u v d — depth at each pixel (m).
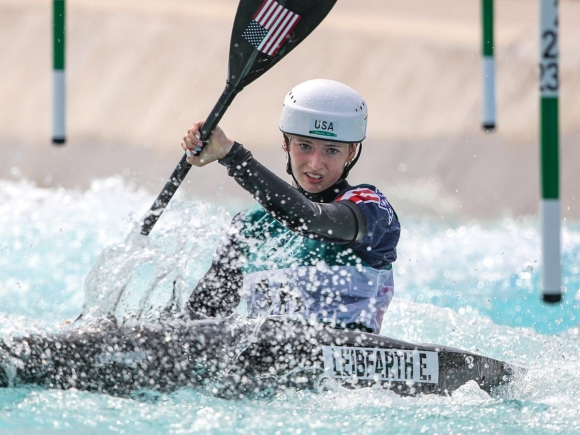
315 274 11.88
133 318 11.48
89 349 10.48
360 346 11.32
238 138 59.91
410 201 49.03
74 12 75.06
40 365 10.30
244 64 11.70
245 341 10.94
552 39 16.64
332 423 10.12
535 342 15.45
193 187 49.81
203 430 9.61
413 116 61.41
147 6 77.19
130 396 10.38
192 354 10.71
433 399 11.38
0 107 66.06
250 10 11.76
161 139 61.03
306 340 11.13
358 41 69.62
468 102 61.66
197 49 70.75
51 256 24.17
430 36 70.38
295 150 12.30
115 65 69.88
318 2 11.88
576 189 48.56
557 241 16.73
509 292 22.84
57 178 56.91
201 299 12.45
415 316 17.02
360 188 11.78
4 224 28.72
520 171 51.41
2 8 75.81
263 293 12.06
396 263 26.94
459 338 15.57
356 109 12.22
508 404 11.33
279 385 10.88
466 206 49.00
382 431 9.93
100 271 11.91
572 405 11.34
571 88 58.84
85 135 61.72
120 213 30.75
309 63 67.62
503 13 75.62
